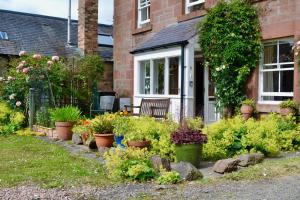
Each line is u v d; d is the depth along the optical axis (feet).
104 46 88.84
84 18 67.92
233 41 40.01
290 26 36.27
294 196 17.38
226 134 28.40
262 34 39.09
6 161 26.68
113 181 21.20
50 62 48.67
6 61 70.33
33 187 19.71
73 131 37.27
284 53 37.81
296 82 35.53
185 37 42.37
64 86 51.11
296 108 34.99
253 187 19.38
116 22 62.64
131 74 58.44
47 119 43.32
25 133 42.34
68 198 17.93
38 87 47.37
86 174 22.72
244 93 40.81
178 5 49.80
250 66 39.88
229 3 40.96
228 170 23.06
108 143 31.63
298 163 24.12
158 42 46.55
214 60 41.96
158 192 19.02
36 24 84.12
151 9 54.85
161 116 42.65
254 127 29.94
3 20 80.02
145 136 28.09
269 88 39.37
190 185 20.35
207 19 42.19
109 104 56.34
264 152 27.99
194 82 44.70
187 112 41.88
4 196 18.07
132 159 22.72
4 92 49.57
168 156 26.81
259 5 39.37
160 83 47.50
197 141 25.03
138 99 51.11
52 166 24.94
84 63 55.36
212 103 45.21
